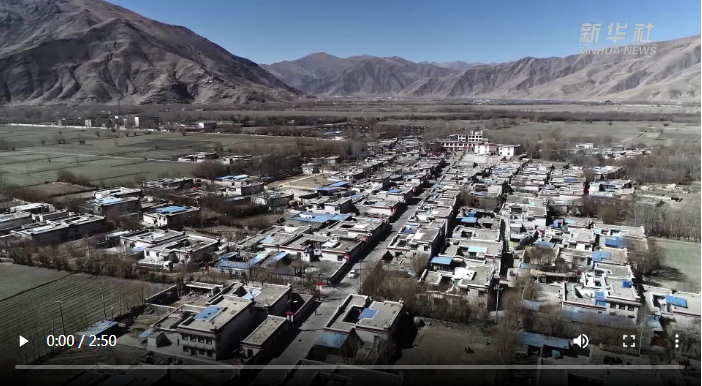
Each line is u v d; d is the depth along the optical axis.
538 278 118.31
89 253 131.50
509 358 83.69
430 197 193.12
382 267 121.00
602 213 167.88
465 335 93.00
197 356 85.44
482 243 132.88
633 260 123.12
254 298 100.31
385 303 98.75
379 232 155.88
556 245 139.38
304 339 91.88
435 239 133.12
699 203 180.12
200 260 129.50
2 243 135.50
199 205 181.88
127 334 92.75
